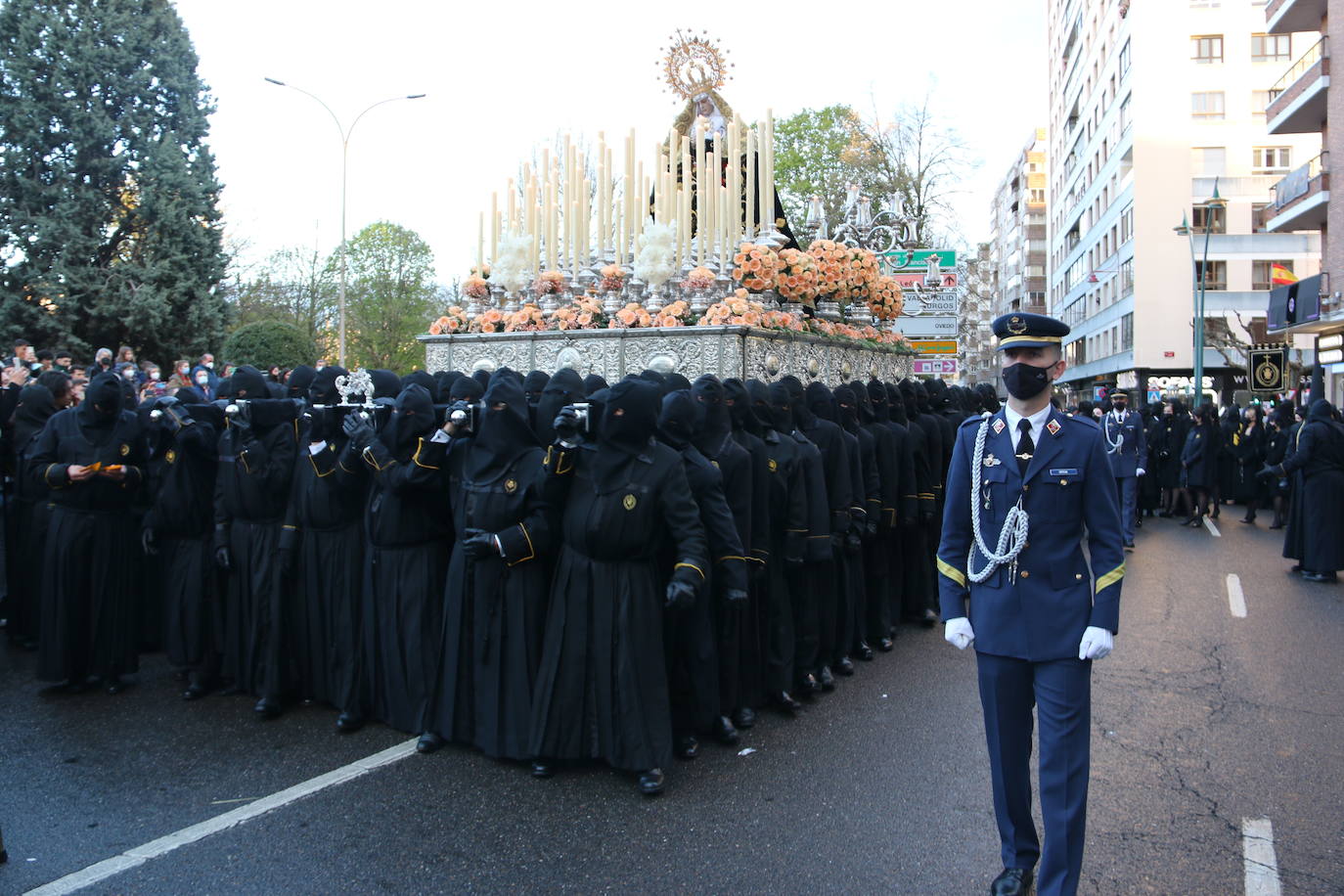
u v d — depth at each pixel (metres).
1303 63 27.14
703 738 5.53
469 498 5.09
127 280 26.86
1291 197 26.09
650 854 4.08
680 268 8.34
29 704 6.00
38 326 25.80
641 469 4.77
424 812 4.48
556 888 3.80
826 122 34.81
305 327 39.56
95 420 6.11
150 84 28.19
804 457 5.94
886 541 7.41
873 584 7.41
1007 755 3.66
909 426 7.89
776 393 6.07
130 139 27.72
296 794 4.67
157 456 6.34
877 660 7.14
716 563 4.99
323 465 5.64
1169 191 40.94
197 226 28.27
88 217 26.92
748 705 5.71
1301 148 40.34
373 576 5.57
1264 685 6.52
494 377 5.22
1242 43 40.38
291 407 5.94
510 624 5.02
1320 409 10.41
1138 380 41.16
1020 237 83.94
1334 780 4.91
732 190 8.85
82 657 6.13
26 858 4.05
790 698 5.89
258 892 3.78
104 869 3.95
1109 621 3.45
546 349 8.31
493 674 5.03
